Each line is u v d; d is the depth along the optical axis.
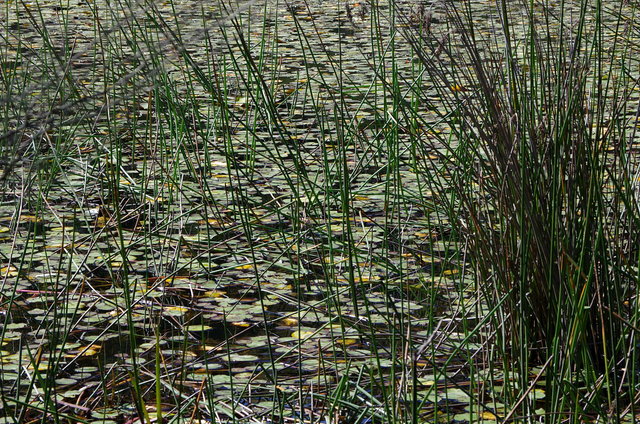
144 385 2.84
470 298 3.38
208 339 3.18
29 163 4.10
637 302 2.54
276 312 3.40
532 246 2.84
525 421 2.47
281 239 4.09
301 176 3.93
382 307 3.40
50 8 9.80
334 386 2.81
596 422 2.51
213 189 4.81
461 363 2.95
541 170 2.77
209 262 3.72
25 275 3.69
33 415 2.65
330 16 10.01
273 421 2.60
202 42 6.57
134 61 3.82
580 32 2.84
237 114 6.13
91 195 4.75
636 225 2.84
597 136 2.74
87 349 3.06
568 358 2.55
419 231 4.15
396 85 4.53
